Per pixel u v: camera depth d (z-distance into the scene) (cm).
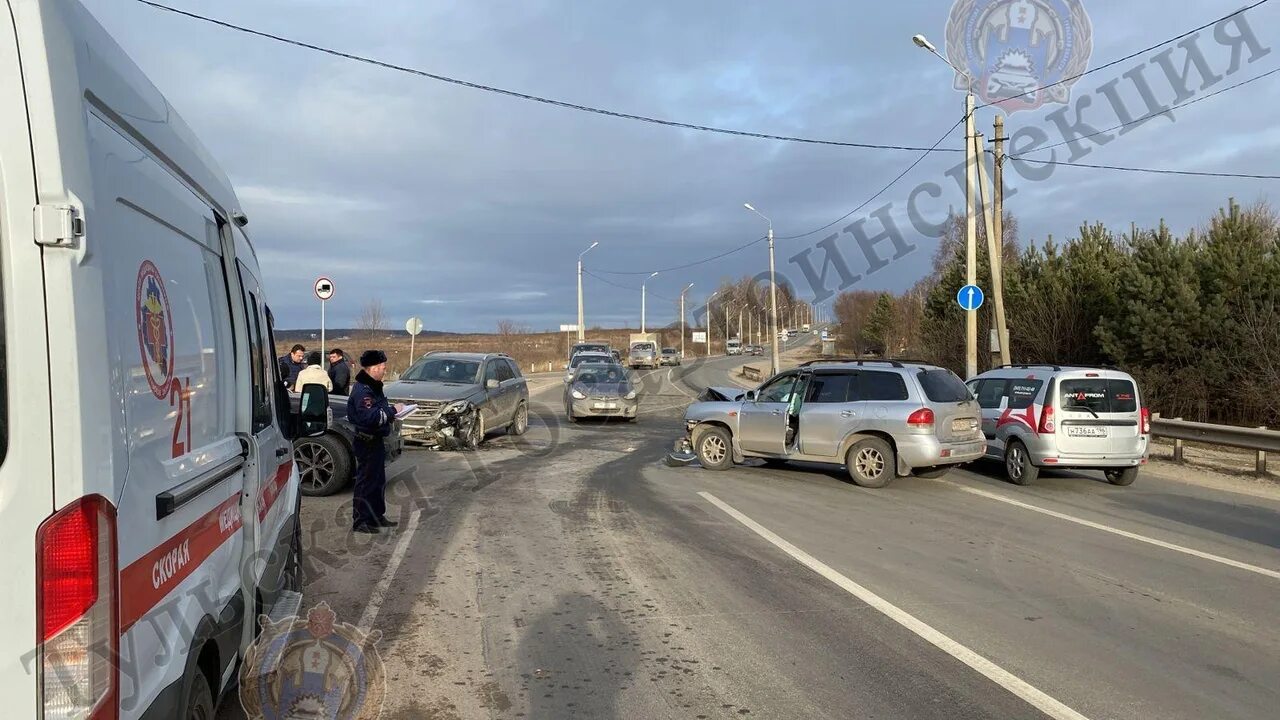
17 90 195
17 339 194
